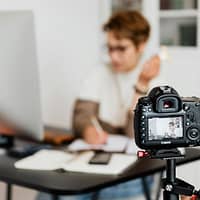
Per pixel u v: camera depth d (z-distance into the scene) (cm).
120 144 190
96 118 228
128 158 171
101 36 326
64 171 162
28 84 179
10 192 242
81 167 162
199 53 279
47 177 155
